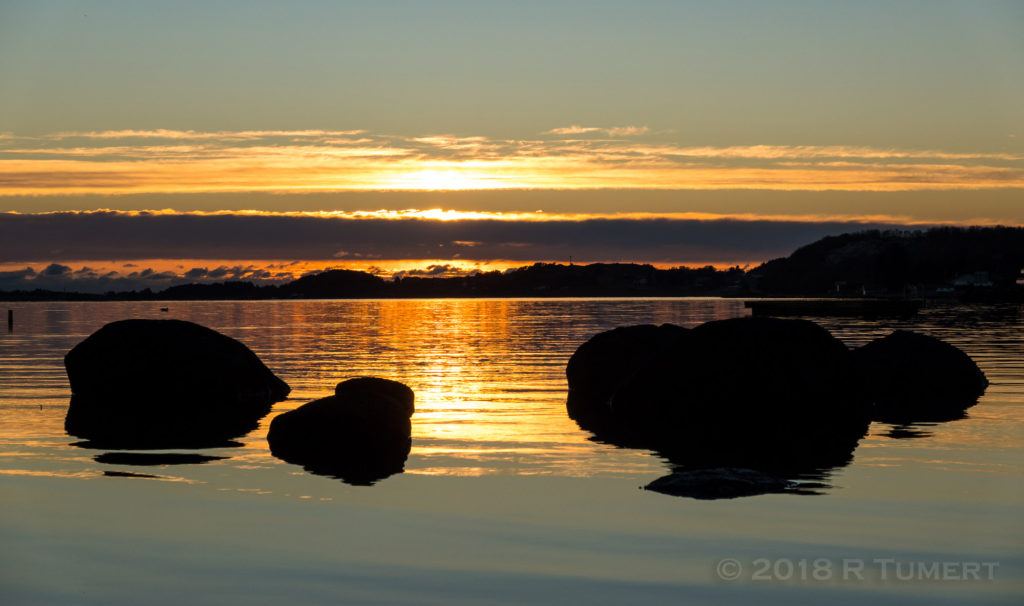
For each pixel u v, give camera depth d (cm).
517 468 1498
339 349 4634
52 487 1355
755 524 1133
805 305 10325
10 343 5375
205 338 2688
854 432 1867
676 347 2119
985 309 11481
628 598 895
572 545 1055
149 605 880
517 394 2586
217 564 993
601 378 2591
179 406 2433
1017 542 1062
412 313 12075
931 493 1287
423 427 1959
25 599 895
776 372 2020
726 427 1969
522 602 886
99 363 2559
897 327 6656
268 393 2672
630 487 1347
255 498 1281
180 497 1289
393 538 1084
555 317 9631
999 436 1791
